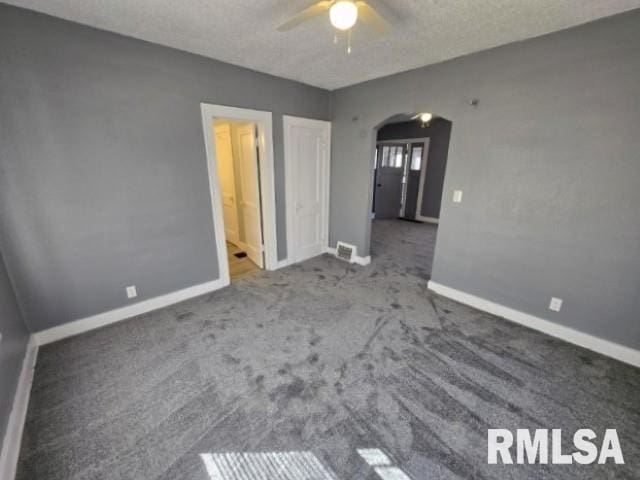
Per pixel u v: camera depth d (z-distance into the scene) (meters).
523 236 2.40
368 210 3.78
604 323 2.11
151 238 2.60
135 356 2.06
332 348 2.17
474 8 1.78
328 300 2.93
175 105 2.50
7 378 1.56
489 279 2.67
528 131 2.25
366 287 3.24
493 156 2.46
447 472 1.32
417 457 1.38
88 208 2.22
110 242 2.38
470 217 2.70
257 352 2.12
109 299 2.45
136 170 2.40
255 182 3.52
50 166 2.02
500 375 1.90
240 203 4.25
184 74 2.50
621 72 1.83
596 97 1.94
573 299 2.22
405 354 2.11
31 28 1.83
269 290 3.15
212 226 2.99
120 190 2.35
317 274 3.61
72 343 2.20
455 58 2.57
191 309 2.74
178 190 2.67
